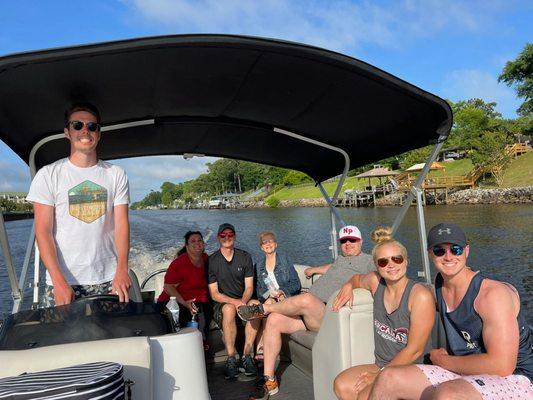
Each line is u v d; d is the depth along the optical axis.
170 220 40.72
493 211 36.50
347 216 40.50
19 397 1.46
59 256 2.31
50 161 4.05
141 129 4.15
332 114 3.57
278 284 4.30
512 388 1.99
